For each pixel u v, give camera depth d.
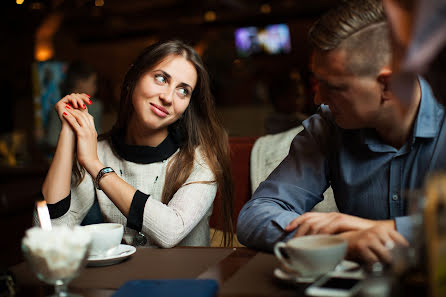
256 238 1.31
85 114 1.65
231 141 2.32
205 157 1.78
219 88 14.79
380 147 1.40
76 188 1.74
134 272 1.16
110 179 1.57
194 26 13.98
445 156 1.34
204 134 1.84
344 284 0.95
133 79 1.74
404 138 1.36
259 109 12.89
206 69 1.81
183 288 0.96
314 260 0.96
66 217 1.67
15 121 10.42
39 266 0.95
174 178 1.74
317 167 1.55
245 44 14.80
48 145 5.21
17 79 10.57
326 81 1.20
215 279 1.07
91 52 13.70
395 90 0.86
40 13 10.31
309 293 0.89
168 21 13.91
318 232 1.20
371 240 1.09
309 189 1.54
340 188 1.52
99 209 1.83
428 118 1.32
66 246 0.95
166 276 1.12
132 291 0.96
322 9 12.48
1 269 1.18
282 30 14.19
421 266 0.88
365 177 1.45
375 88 1.17
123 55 14.52
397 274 0.89
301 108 3.21
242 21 13.52
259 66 14.88
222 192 1.86
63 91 5.02
